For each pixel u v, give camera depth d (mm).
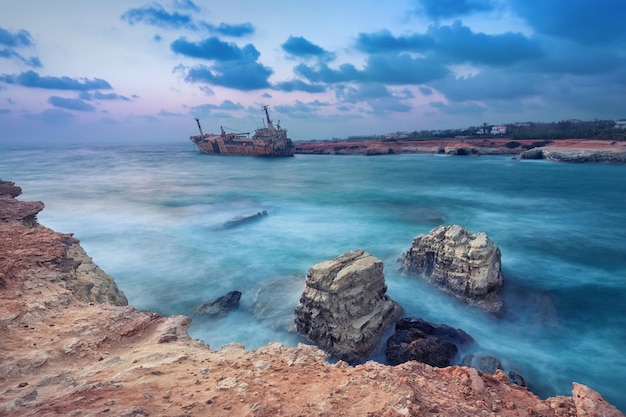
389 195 58469
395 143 179250
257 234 35594
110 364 7797
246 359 8469
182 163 130250
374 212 45406
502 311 19078
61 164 126438
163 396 6160
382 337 16859
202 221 40969
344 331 15391
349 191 63344
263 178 84125
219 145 162625
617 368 15305
